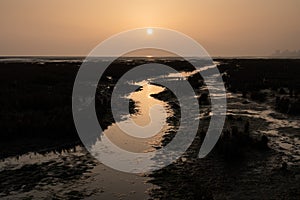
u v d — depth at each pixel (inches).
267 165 484.4
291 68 2300.7
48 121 696.4
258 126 724.0
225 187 409.1
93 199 382.0
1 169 486.0
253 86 1346.0
